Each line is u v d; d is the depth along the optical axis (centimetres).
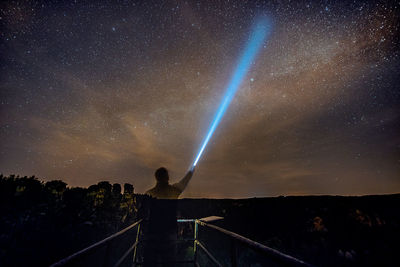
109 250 140
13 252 121
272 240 266
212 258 188
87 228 193
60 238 158
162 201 269
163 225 255
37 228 144
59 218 167
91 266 195
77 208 192
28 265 127
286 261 66
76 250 173
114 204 268
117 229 271
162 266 241
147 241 248
